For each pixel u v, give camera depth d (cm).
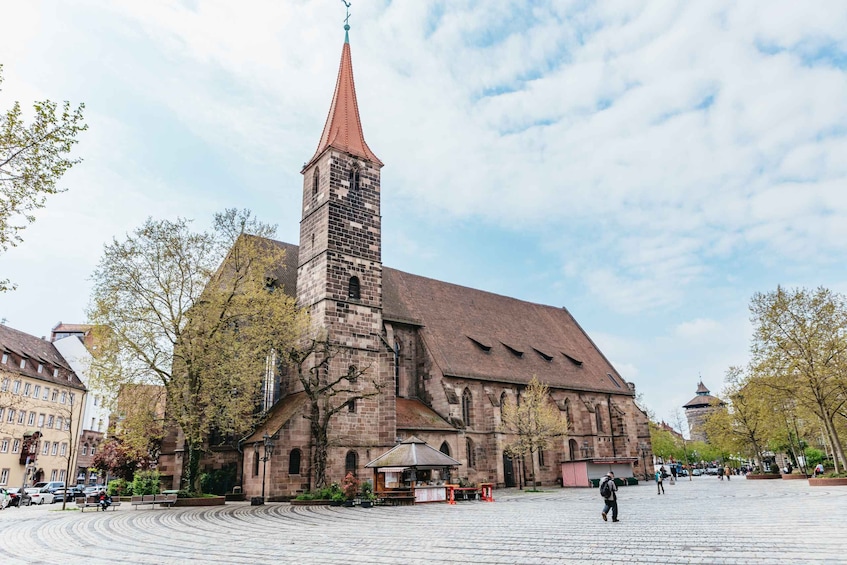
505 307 7681
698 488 5612
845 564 1332
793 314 5134
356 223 5278
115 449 5378
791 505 3025
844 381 4972
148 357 4031
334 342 4841
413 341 6003
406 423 5144
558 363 7294
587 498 4366
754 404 7400
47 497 5369
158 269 4141
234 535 2309
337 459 4547
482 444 5816
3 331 8012
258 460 4375
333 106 5762
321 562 1619
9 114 2108
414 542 1981
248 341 4203
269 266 4844
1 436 7206
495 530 2288
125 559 1741
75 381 8975
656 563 1449
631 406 7812
